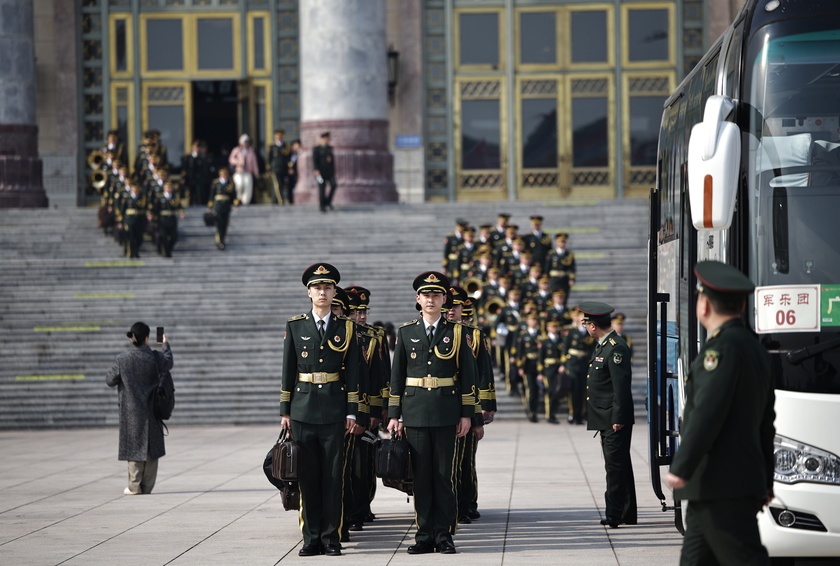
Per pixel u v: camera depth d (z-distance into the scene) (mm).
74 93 65812
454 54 65438
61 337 41875
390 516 20750
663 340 17484
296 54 65812
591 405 19203
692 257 15961
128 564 16547
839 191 13734
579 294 44375
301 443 17172
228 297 44312
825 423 13203
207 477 26109
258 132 65875
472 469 19719
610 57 65125
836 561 16125
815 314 13398
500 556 16688
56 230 51594
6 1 58219
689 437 10594
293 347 17375
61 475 27047
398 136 64875
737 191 14016
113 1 66062
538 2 65188
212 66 66062
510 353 38000
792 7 14180
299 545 17875
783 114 14000
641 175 65125
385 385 19469
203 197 58156
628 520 19266
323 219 51031
